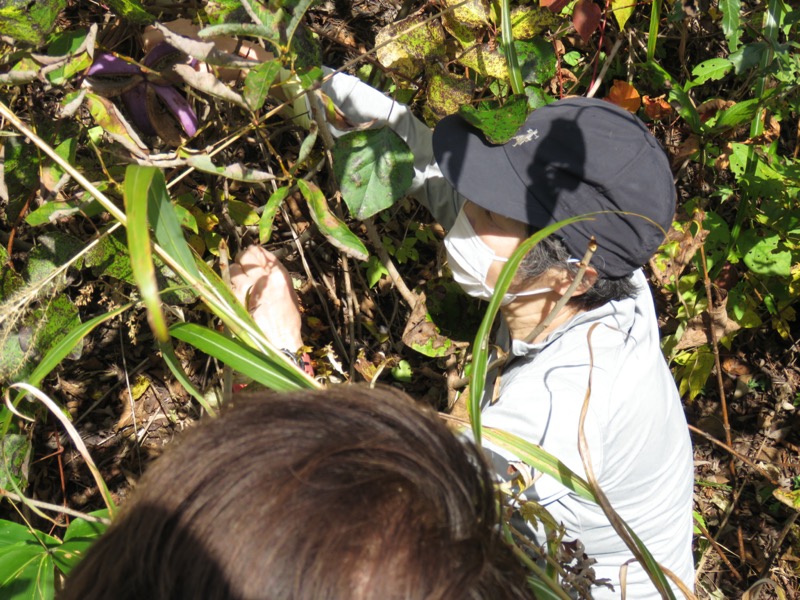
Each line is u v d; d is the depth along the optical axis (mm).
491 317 939
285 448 530
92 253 1327
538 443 1278
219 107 1740
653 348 1479
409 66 1488
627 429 1367
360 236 2359
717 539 2695
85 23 1881
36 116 1686
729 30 2041
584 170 1312
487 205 1352
